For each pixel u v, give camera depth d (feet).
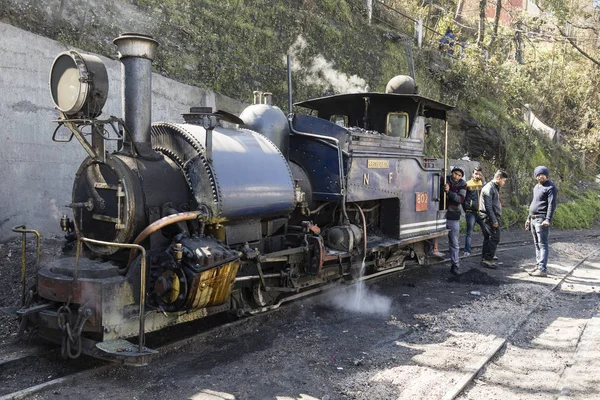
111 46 30.68
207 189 15.74
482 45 70.79
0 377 13.69
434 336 18.47
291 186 18.71
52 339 14.93
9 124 23.86
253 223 17.79
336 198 21.30
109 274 14.30
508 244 42.65
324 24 46.14
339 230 21.13
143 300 13.57
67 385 13.24
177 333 17.44
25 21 27.30
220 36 37.40
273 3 41.81
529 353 17.22
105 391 13.06
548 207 29.89
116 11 31.50
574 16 98.94
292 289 19.16
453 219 29.99
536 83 87.81
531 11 110.22
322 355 16.28
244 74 38.24
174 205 15.53
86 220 15.61
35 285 15.17
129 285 14.21
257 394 13.26
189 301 14.40
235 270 15.75
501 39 85.51
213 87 35.76
